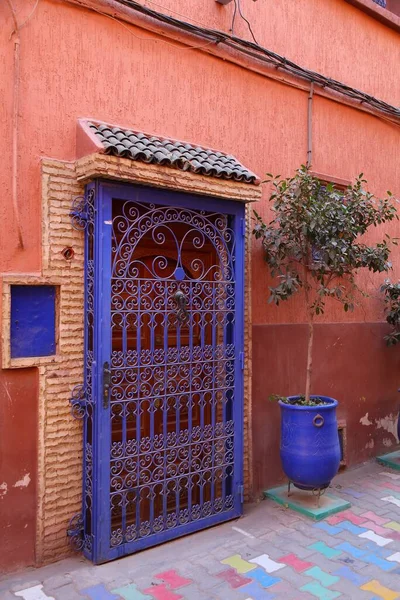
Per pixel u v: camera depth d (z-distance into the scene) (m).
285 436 4.39
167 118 4.14
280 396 4.86
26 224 3.38
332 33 5.57
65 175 3.53
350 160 5.73
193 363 4.02
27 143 3.39
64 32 3.57
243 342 4.29
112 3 3.80
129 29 3.91
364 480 5.32
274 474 4.88
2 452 3.28
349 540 3.92
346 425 5.63
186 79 4.27
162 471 3.85
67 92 3.58
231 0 4.46
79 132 3.56
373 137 6.01
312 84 5.25
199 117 4.36
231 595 3.17
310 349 4.59
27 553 3.38
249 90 4.74
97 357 3.45
